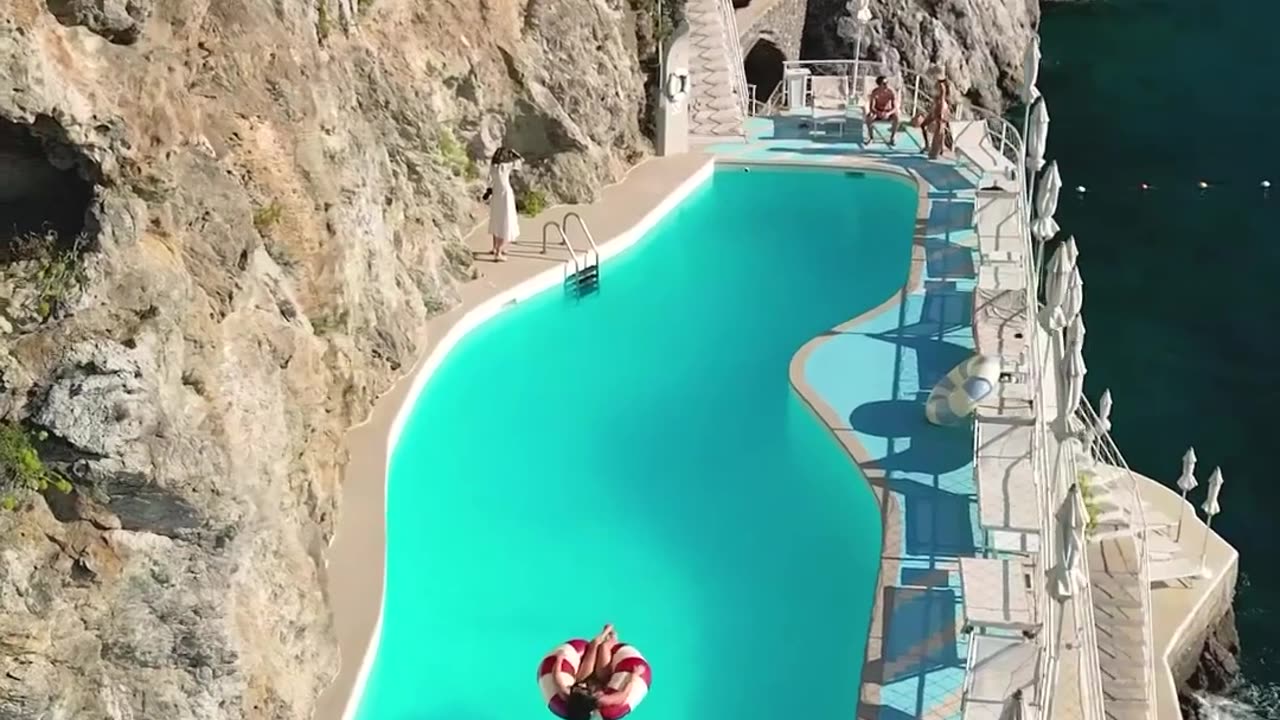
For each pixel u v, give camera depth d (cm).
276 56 1612
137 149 1285
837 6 5009
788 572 1762
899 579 1709
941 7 5191
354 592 1623
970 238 2606
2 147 1245
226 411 1346
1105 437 2889
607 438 2011
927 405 2028
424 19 2284
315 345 1673
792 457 1989
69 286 1196
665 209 2728
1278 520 3019
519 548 1778
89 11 1255
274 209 1599
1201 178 4466
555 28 2586
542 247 2483
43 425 1134
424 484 1880
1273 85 5153
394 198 2086
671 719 1533
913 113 3197
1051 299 1786
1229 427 3303
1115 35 5675
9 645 1100
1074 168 4562
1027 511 1722
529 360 2203
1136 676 2205
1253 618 2791
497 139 2509
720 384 2166
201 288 1385
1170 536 2655
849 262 2569
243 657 1298
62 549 1159
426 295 2189
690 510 1870
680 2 2908
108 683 1202
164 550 1224
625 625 1661
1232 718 2502
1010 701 1348
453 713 1521
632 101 2862
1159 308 3775
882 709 1511
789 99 3356
